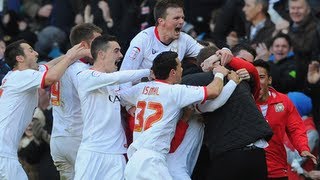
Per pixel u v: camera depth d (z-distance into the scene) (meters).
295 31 33.97
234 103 25.08
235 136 24.97
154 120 24.95
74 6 38.38
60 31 37.31
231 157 24.97
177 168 25.30
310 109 30.92
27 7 40.47
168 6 26.70
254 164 24.98
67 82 26.50
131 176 24.83
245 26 35.12
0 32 36.97
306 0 34.41
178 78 25.30
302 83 31.98
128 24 35.09
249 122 24.98
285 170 27.66
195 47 27.41
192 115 25.47
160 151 24.91
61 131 26.84
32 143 31.97
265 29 34.34
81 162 25.62
